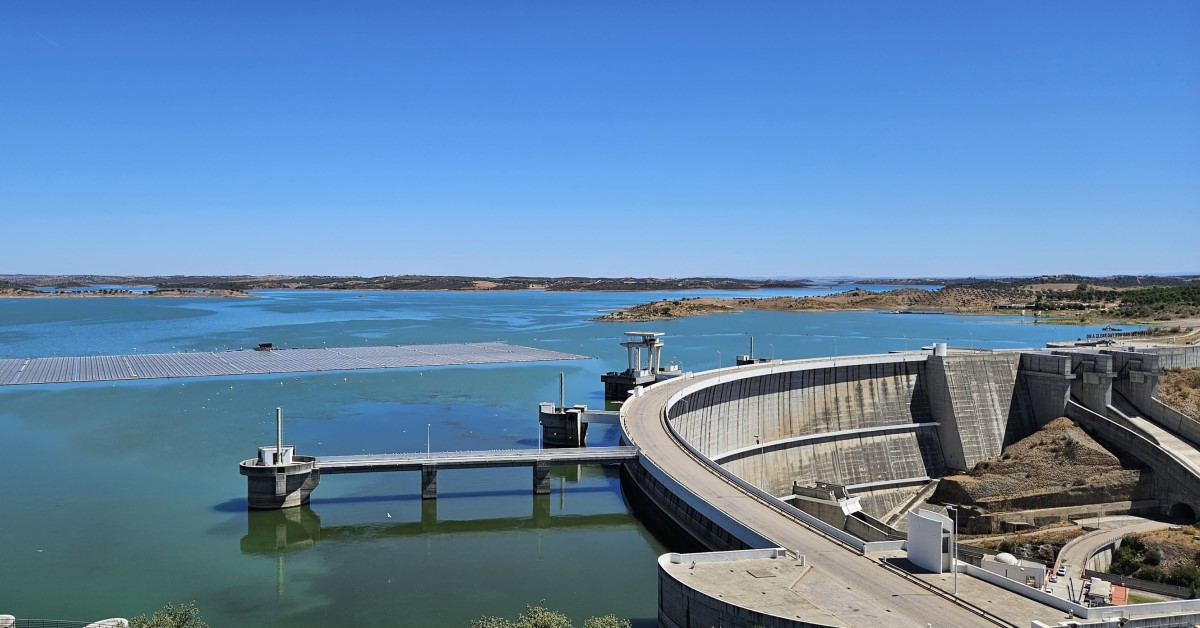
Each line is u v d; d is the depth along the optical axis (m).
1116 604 62.16
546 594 65.81
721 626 51.09
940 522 56.56
